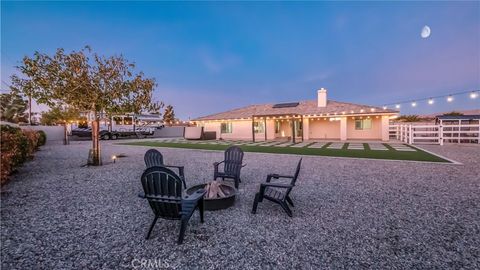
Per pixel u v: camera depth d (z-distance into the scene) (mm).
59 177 6969
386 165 8148
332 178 6430
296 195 4961
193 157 11227
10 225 3570
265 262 2551
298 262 2541
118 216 3920
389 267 2426
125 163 9664
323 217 3777
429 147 13766
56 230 3398
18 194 5223
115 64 8578
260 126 24375
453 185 5453
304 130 22203
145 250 2836
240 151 5992
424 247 2809
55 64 7863
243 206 4387
